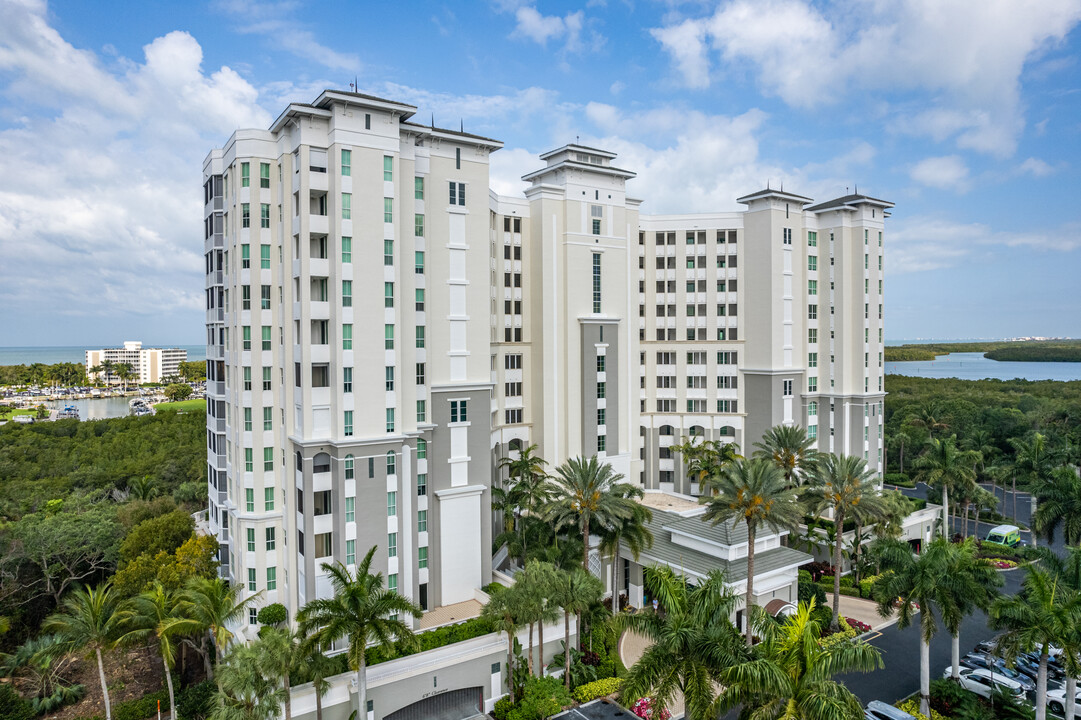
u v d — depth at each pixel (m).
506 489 59.56
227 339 49.00
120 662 48.25
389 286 44.41
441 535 48.81
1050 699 39.22
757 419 75.00
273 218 45.62
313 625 33.72
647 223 78.19
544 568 40.09
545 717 38.31
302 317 42.12
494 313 63.47
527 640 43.00
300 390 42.97
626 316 70.62
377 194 43.66
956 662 41.03
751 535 43.59
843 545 62.53
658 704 27.41
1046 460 76.62
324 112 42.19
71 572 54.72
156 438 104.06
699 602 29.02
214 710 33.09
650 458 78.00
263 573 45.97
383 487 44.09
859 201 74.50
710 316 77.06
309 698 35.84
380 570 44.00
